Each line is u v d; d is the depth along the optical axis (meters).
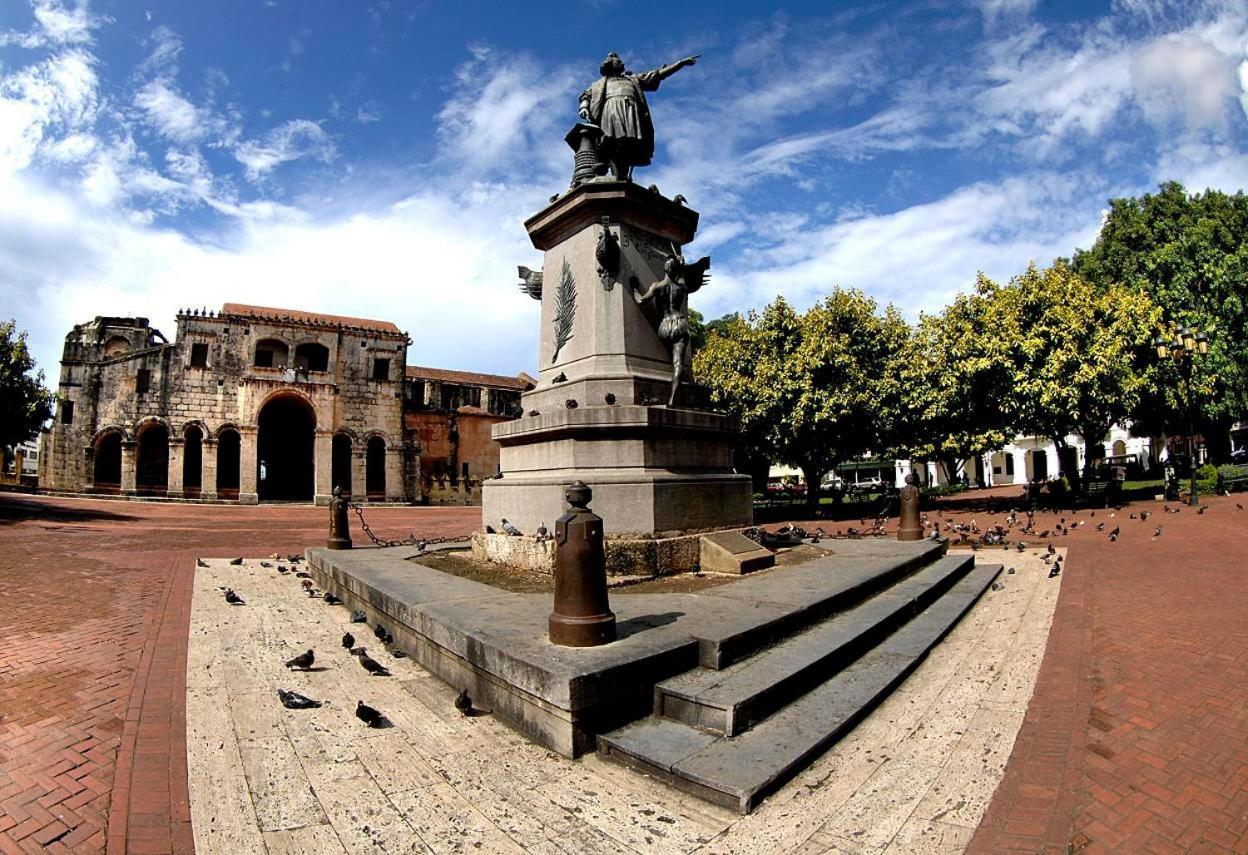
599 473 8.41
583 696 4.29
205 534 21.56
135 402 39.62
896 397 25.55
